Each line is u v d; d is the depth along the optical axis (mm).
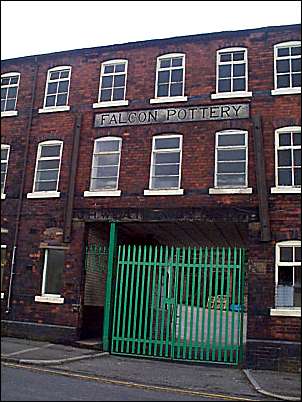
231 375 12367
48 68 17875
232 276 15117
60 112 17188
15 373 10312
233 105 15367
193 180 15141
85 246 15906
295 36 15461
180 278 14789
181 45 16484
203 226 15750
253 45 15758
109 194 15773
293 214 14031
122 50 17094
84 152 16516
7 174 17281
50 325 15461
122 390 9570
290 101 14898
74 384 9672
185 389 10281
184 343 14297
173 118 15828
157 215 15172
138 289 14992
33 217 16562
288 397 9805
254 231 14227
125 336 15031
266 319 13594
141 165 15773
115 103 16516
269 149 14672
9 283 16250
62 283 15766
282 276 13844
